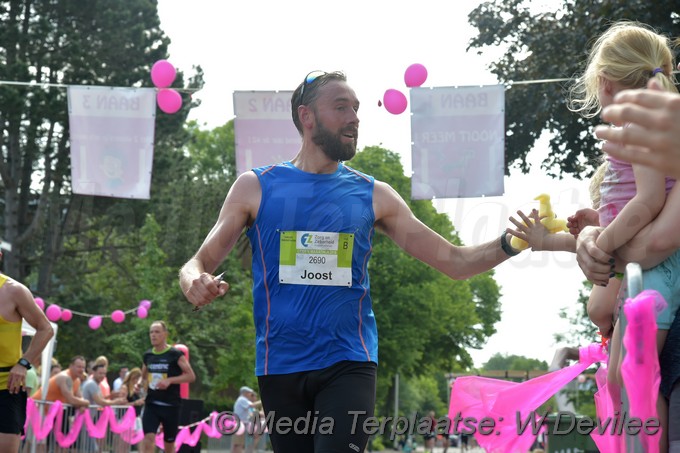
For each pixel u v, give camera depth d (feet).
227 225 12.10
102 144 31.45
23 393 20.29
